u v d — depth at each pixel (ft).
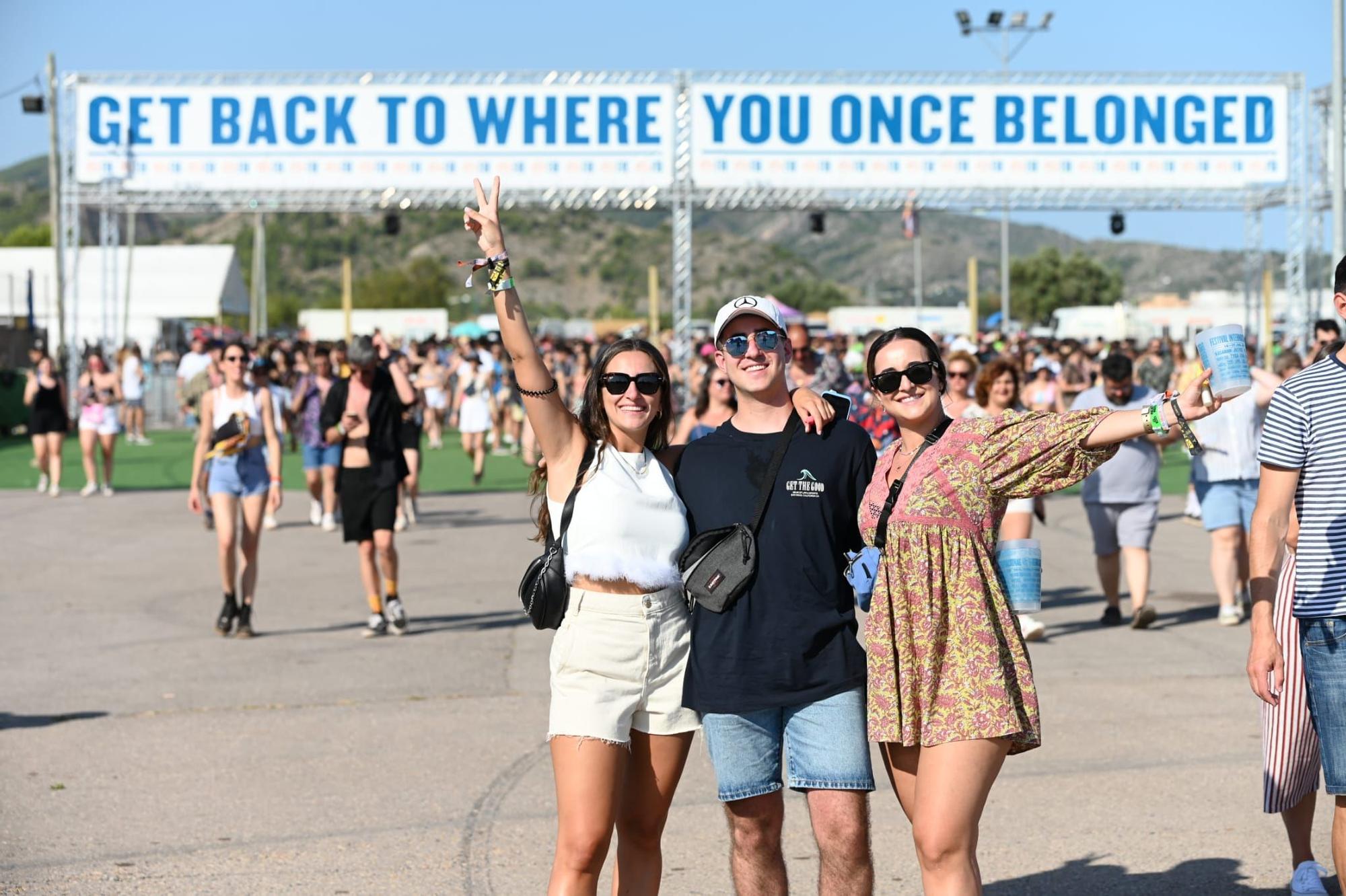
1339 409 13.76
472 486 69.92
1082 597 38.11
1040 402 72.23
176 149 91.61
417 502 62.59
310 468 53.72
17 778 21.18
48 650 31.04
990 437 13.11
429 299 448.24
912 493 13.10
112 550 47.37
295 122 91.15
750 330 14.24
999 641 12.89
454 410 109.19
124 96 91.56
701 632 13.84
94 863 17.44
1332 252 68.33
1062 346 99.40
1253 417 32.89
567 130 90.89
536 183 91.15
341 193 91.71
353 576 42.04
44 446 63.93
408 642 31.99
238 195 91.76
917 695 12.91
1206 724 23.86
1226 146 92.12
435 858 17.65
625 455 14.19
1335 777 13.89
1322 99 92.53
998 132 91.71
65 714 25.20
